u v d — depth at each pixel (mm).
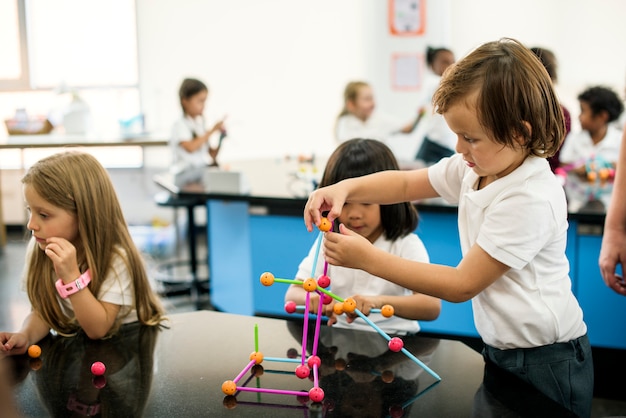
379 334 1302
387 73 5008
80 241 1432
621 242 1644
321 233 1288
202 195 2943
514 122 1015
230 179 2926
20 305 3734
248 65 5188
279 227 2955
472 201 1151
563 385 1156
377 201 1358
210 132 3951
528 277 1138
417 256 1607
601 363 2592
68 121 4961
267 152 5305
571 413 979
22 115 5023
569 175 3061
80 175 1399
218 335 1313
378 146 1648
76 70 5426
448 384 1074
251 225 3004
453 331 2758
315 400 1017
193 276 3840
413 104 5008
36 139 4723
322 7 5043
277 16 5098
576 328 1188
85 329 1312
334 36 5070
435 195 1355
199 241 5367
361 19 4996
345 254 1115
